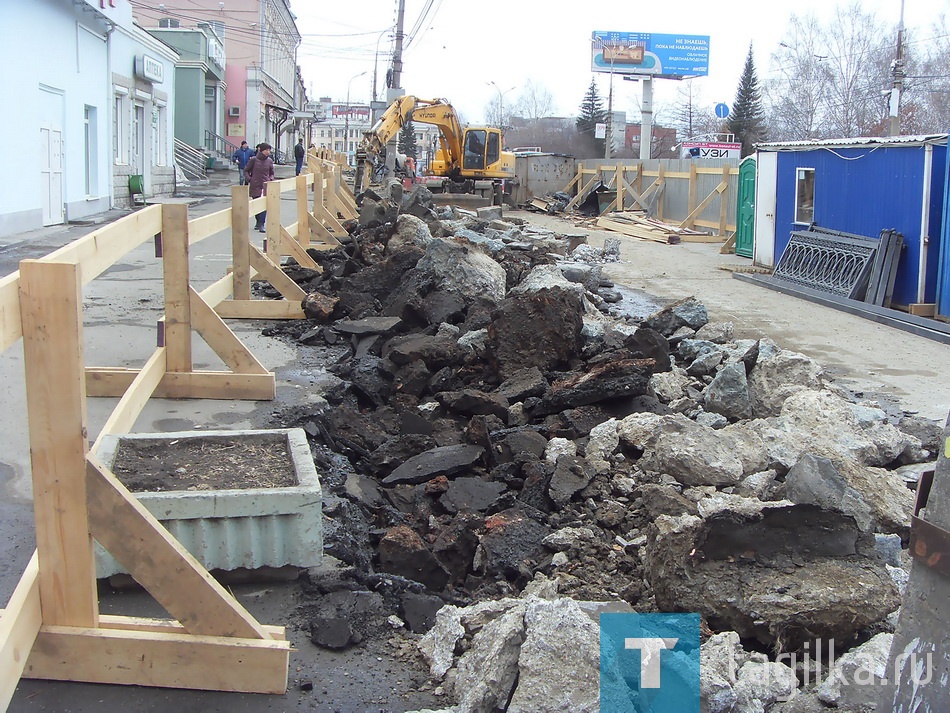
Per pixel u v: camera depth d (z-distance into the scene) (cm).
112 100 2480
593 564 469
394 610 401
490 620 366
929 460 627
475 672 328
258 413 627
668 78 6016
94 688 324
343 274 1138
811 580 380
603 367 683
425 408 706
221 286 882
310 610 388
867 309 1235
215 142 5025
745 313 1244
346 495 525
